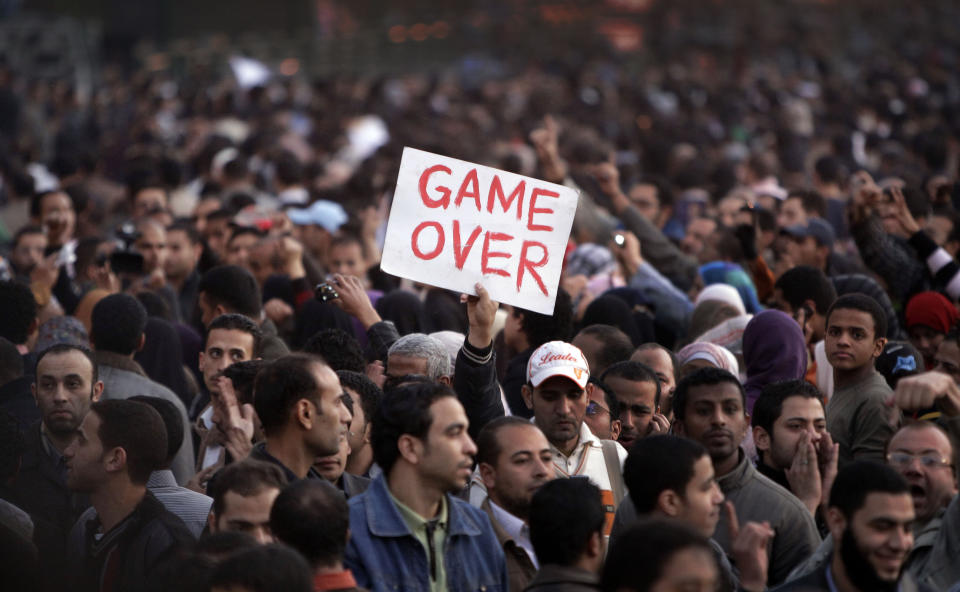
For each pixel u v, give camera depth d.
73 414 22.78
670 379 24.44
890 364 24.41
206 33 152.62
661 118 90.62
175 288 36.97
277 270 34.28
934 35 144.38
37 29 130.38
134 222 36.97
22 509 22.12
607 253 36.19
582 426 21.02
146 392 25.11
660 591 14.32
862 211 30.20
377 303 30.08
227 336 24.41
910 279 29.80
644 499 17.44
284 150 63.00
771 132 78.19
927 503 18.64
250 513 17.03
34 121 89.38
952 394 18.53
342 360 23.19
